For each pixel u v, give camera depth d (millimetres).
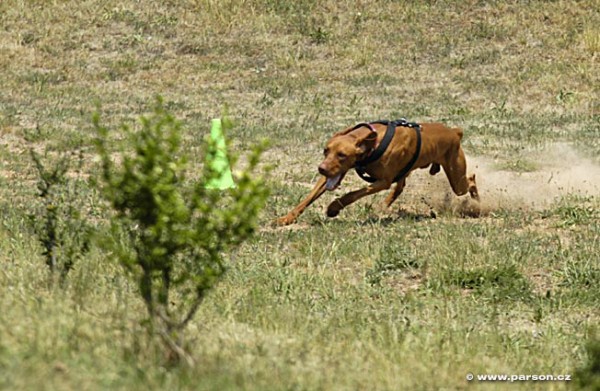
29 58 27984
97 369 7785
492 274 12789
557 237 14586
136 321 9109
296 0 30891
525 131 22516
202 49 28734
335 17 30141
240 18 30000
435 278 12820
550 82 26516
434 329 10938
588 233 14961
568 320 11781
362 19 30047
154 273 9195
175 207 8219
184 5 30719
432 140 15328
